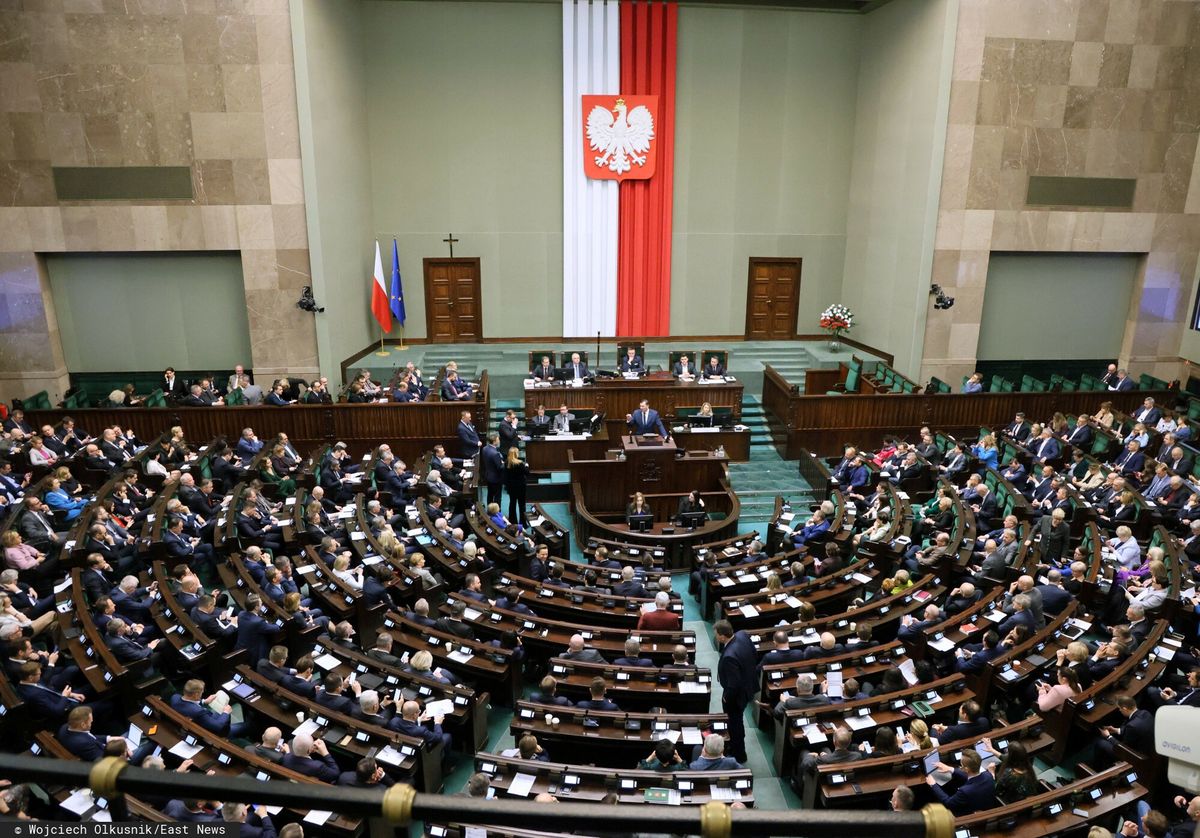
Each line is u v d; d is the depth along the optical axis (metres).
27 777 1.82
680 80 23.17
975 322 22.09
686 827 1.67
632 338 24.70
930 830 1.65
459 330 24.44
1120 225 22.08
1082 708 8.77
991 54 20.17
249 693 8.59
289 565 11.53
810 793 7.79
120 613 10.36
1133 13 20.45
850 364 22.23
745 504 17.16
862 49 23.59
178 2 18.38
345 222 21.42
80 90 18.73
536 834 6.27
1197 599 11.15
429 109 22.84
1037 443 17.70
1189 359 23.19
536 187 23.56
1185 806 7.51
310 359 20.80
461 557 12.48
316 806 1.72
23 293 19.91
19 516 12.32
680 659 9.55
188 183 19.47
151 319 20.94
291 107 19.12
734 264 24.69
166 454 16.48
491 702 9.98
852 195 24.53
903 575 11.62
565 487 17.42
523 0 22.20
